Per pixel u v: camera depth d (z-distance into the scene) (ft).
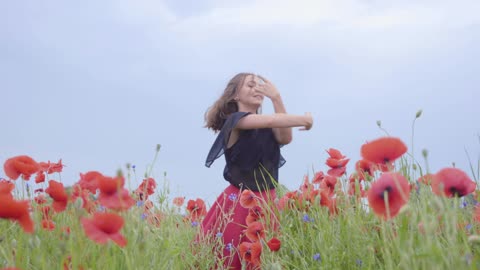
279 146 13.17
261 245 10.18
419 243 6.67
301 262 9.45
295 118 12.15
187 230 12.33
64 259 7.20
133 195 9.41
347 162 10.28
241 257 11.47
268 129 12.84
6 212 6.13
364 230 9.01
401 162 9.61
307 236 10.23
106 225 6.26
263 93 13.05
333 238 9.12
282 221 10.77
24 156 9.18
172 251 9.05
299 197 10.96
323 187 10.73
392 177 6.03
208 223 12.35
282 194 12.60
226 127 12.47
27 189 10.59
